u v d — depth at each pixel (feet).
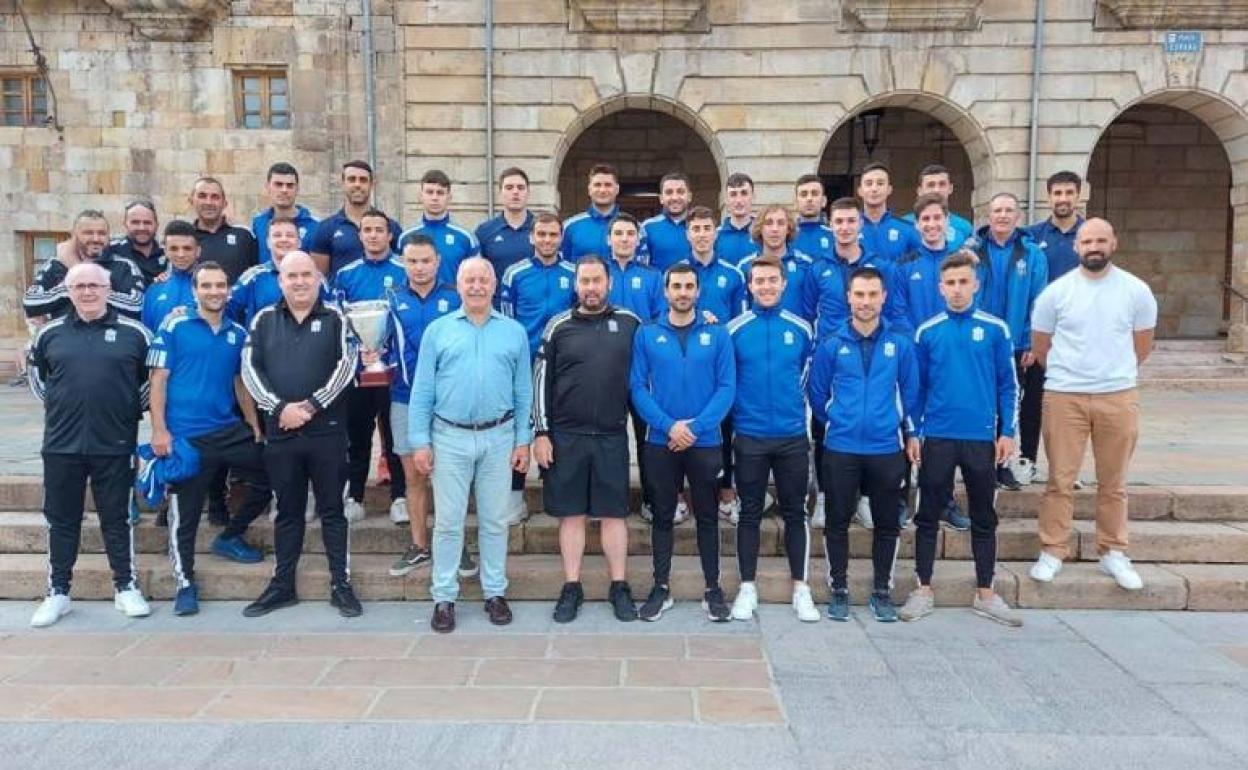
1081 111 39.93
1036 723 12.52
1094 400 17.07
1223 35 39.52
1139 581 17.26
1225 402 37.42
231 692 13.55
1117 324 16.93
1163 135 50.96
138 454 17.84
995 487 17.44
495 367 16.12
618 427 16.71
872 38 39.99
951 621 16.74
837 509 16.71
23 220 44.93
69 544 16.87
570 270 19.39
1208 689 13.67
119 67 43.96
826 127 40.45
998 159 40.24
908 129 51.08
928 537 16.90
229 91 43.80
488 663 14.66
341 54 43.09
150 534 19.24
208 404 17.08
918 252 19.39
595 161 50.88
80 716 12.75
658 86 40.50
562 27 40.27
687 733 12.19
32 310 18.71
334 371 16.49
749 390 16.69
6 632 16.15
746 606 16.79
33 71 44.47
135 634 16.03
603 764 11.38
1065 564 18.53
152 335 17.40
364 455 19.89
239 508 18.63
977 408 16.38
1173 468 22.90
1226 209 51.24
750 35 40.22
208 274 16.75
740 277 19.43
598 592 17.85
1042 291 19.20
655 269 19.81
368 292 19.08
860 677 14.08
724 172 40.93
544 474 16.94
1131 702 13.20
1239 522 19.85
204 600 17.84
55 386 16.44
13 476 21.24
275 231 18.58
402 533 19.24
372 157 42.98
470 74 40.47
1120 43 39.63
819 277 19.26
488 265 16.14
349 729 12.32
